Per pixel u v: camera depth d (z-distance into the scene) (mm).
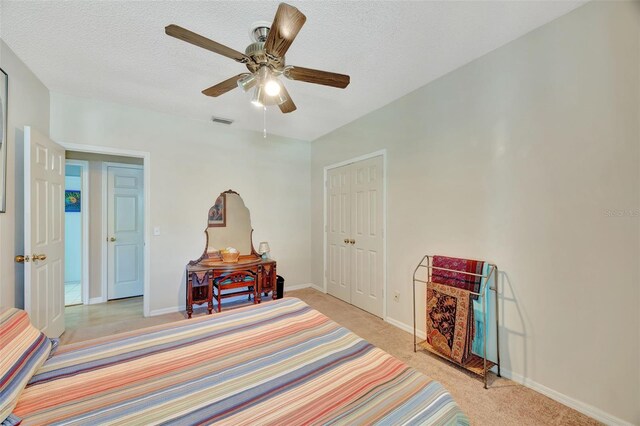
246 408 937
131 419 887
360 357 1272
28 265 2072
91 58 2174
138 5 1624
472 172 2232
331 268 4004
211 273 3211
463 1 1600
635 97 1480
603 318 1590
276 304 1953
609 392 1565
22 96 2215
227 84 1827
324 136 4125
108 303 3740
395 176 2941
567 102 1722
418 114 2686
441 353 2221
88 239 3689
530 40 1888
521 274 1940
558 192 1765
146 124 3205
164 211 3326
